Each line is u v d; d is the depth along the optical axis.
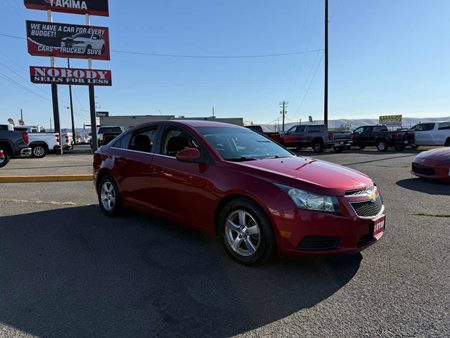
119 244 4.54
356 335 2.61
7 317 2.86
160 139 5.02
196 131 4.62
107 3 22.61
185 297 3.19
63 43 21.97
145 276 3.61
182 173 4.42
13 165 13.58
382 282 3.44
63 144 24.16
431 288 3.30
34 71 21.59
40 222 5.54
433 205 6.48
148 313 2.92
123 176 5.44
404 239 4.61
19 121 37.84
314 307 3.01
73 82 22.36
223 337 2.61
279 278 3.55
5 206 6.61
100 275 3.63
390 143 22.56
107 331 2.67
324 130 23.39
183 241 4.64
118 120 64.81
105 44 22.80
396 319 2.81
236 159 4.25
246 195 3.71
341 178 3.76
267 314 2.91
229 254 3.97
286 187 3.53
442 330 2.65
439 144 21.97
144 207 5.10
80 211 6.24
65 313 2.92
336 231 3.42
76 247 4.43
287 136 24.83
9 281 3.49
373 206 3.74
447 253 4.14
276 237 3.54
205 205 4.14
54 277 3.58
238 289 3.33
